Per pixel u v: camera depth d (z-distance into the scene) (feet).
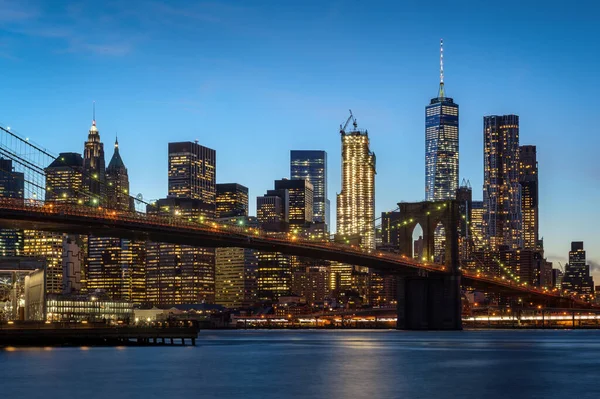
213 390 312.50
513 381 346.95
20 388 315.37
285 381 342.85
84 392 305.32
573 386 329.31
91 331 530.68
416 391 312.50
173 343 595.47
